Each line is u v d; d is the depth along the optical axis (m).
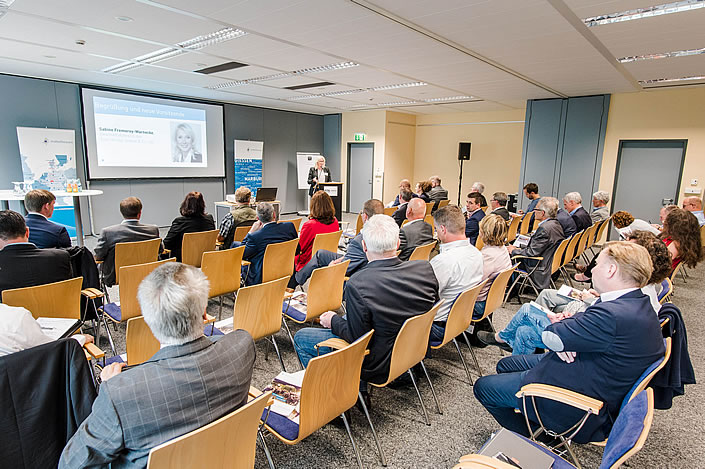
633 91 6.92
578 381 1.57
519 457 1.40
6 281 2.30
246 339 1.28
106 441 0.99
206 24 3.77
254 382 2.60
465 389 2.62
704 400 2.59
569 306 2.76
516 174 9.73
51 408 1.25
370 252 2.03
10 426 1.18
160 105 8.16
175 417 1.04
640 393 1.26
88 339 1.91
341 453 2.02
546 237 3.97
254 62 5.32
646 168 7.18
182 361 1.08
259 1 3.18
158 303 1.09
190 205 3.96
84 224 7.38
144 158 8.05
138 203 3.60
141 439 1.01
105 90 7.35
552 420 1.64
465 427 2.24
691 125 6.58
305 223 3.91
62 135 6.88
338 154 11.55
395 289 1.94
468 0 3.05
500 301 3.00
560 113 7.79
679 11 3.20
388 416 2.33
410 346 2.00
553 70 5.36
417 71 5.61
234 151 9.58
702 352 3.24
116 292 4.29
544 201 4.25
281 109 10.50
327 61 5.18
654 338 1.49
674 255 3.04
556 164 7.96
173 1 3.20
